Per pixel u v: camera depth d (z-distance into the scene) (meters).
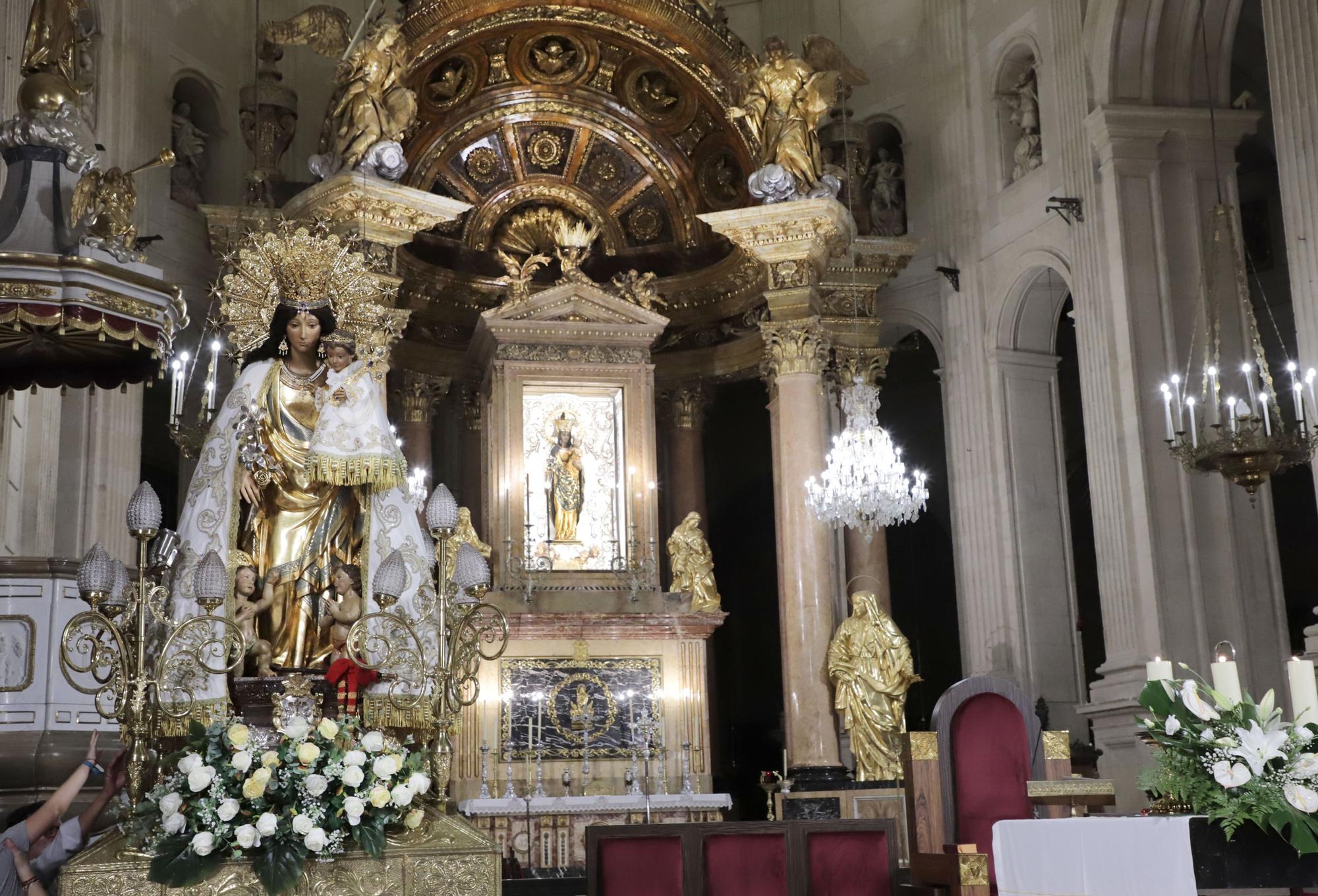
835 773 16.64
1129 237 16.02
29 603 10.70
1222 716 6.95
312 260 9.75
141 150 17.19
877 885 8.88
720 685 23.34
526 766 16.61
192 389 17.89
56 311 8.73
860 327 18.92
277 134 18.33
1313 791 6.67
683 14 18.70
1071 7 17.22
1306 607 20.58
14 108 13.25
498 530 17.62
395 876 7.70
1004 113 18.73
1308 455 12.67
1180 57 16.53
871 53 20.52
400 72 16.75
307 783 7.39
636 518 18.00
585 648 17.12
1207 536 15.50
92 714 10.85
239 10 19.25
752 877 8.88
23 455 14.38
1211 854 6.66
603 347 18.39
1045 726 16.91
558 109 19.81
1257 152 21.56
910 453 23.64
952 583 22.94
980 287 18.77
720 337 19.92
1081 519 22.05
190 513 9.17
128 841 7.44
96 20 16.64
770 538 23.86
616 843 8.91
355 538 9.62
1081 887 7.05
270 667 9.09
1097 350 16.47
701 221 19.39
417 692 8.80
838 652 17.00
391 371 19.42
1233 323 15.89
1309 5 12.80
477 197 19.95
